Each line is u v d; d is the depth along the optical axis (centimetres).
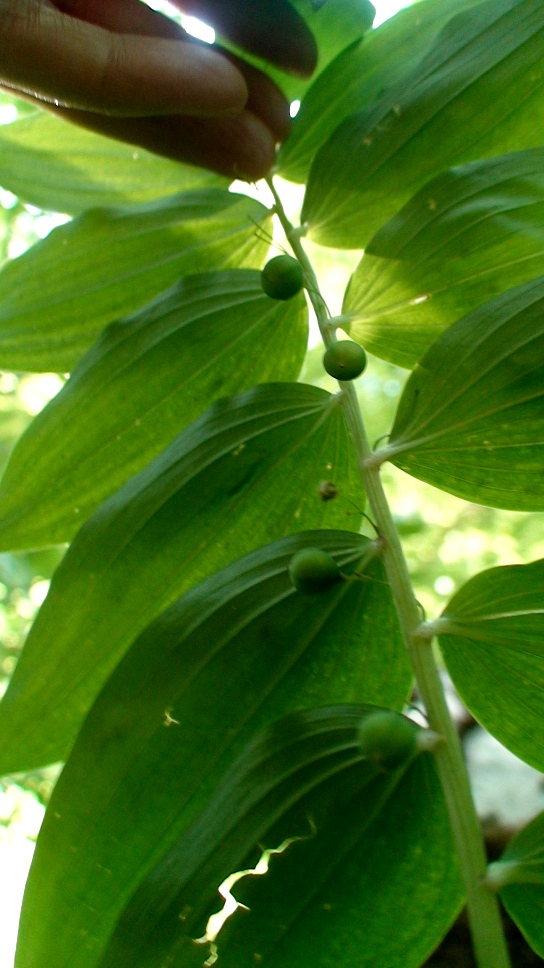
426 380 22
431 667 21
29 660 23
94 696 24
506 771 34
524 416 21
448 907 20
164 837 21
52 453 26
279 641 22
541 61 25
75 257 28
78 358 28
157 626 22
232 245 28
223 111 26
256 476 24
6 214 74
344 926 20
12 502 26
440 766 20
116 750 22
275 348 27
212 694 22
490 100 25
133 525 24
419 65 26
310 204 27
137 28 27
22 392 77
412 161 26
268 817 20
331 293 78
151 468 24
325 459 24
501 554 86
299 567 21
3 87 28
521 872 19
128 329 26
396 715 19
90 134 30
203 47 26
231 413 24
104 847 21
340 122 28
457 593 21
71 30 25
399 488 82
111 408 26
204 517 24
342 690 22
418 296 24
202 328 26
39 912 21
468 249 24
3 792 80
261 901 20
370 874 20
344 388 24
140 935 20
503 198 24
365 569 22
